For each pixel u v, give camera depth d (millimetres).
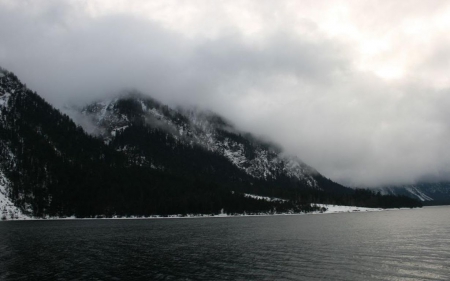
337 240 114750
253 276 63438
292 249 95312
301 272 66000
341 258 79625
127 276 64750
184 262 77688
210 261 78438
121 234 146875
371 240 113000
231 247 101875
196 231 159750
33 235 143500
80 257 85938
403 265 71062
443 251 87625
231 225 199375
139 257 85312
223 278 62281
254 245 105812
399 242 106438
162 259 82000
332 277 61938
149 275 65375
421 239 113312
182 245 108062
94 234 147250
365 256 81688
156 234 146125
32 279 63281
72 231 163000
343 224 195625
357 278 61156
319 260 77500
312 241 113188
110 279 62781
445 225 174375
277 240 118125
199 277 63312
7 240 124688
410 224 184875
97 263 77562
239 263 75562
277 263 74812
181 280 61406
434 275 62781
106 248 102062
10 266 74812
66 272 68562
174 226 195250
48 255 89500
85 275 65875
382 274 63750
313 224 199375
